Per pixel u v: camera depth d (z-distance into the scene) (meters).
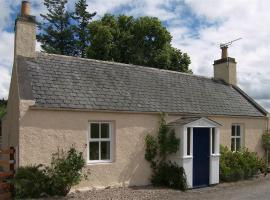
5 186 11.02
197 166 14.33
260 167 17.42
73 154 11.63
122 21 30.69
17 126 11.66
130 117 13.59
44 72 12.96
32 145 11.27
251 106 19.14
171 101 15.38
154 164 14.04
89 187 12.35
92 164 12.49
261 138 19.05
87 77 13.98
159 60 29.44
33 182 10.68
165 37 30.31
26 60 13.07
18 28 13.13
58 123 11.84
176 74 17.92
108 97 13.51
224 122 16.98
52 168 11.38
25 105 11.19
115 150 13.13
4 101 34.44
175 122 14.32
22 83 11.83
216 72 21.02
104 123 13.13
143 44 30.06
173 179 13.65
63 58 14.30
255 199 11.89
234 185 14.86
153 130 14.17
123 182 13.24
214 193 13.02
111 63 15.72
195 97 16.78
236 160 16.36
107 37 29.12
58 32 39.62
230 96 18.89
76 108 12.12
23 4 13.47
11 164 11.20
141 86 15.30
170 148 13.82
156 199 11.60
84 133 12.40
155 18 30.17
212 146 15.04
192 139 14.09
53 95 12.11
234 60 20.70
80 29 40.22
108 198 11.22
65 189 11.23
